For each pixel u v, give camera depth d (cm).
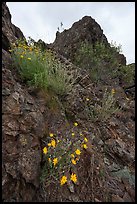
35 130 271
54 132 306
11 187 210
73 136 316
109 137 384
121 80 706
